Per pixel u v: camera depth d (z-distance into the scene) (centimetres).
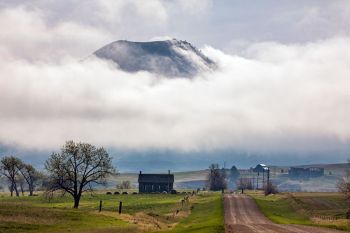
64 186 12812
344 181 12962
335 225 8125
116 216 9169
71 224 7506
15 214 7994
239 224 8319
